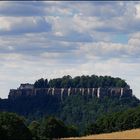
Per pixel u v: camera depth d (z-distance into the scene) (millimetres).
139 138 124938
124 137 129750
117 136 135250
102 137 131625
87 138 128875
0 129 167000
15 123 177250
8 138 170375
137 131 161875
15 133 174625
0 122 175375
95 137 133250
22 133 177750
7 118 178875
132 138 125062
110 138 125500
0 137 166625
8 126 174875
